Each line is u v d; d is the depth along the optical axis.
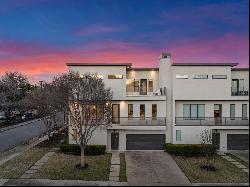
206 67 33.53
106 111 30.77
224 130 33.59
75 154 31.30
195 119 33.62
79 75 31.83
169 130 34.16
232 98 33.47
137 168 26.03
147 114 34.16
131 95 34.06
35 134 47.00
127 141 34.09
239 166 26.45
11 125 56.97
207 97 33.47
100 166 26.34
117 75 33.53
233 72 35.19
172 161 28.64
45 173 23.86
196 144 31.94
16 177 22.78
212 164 27.09
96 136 32.94
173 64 33.41
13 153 31.84
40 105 40.09
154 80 37.50
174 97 33.53
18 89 66.62
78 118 29.14
